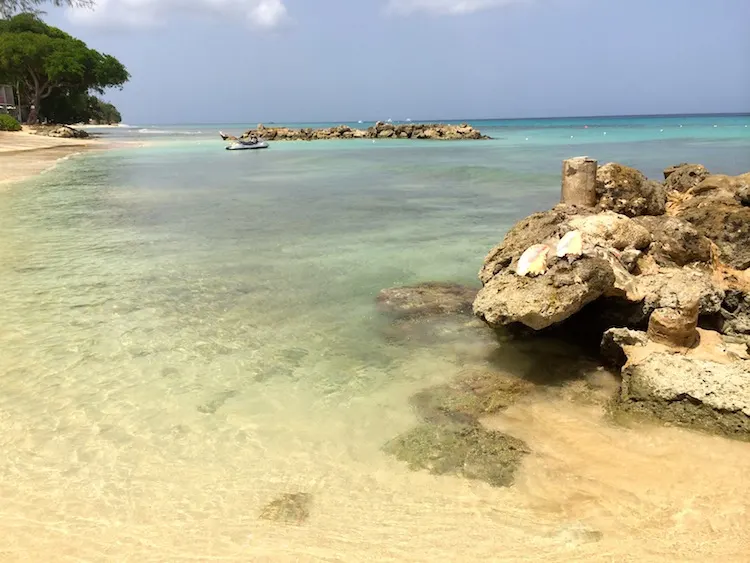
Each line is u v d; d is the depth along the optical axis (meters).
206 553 4.14
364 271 11.06
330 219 16.34
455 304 9.23
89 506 4.63
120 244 13.37
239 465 5.18
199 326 8.42
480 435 5.63
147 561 4.06
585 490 4.81
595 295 7.03
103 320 8.62
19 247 13.03
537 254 7.46
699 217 9.34
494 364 7.21
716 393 5.77
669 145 44.66
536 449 5.40
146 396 6.41
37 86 67.75
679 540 4.23
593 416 6.01
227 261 11.86
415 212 17.28
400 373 6.99
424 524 4.44
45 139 55.50
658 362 6.23
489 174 27.03
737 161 29.02
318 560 4.07
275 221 16.16
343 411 6.12
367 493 4.81
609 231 8.20
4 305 9.20
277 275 10.88
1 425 5.78
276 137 70.75
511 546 4.19
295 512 4.57
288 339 7.99
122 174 28.69
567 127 109.75
